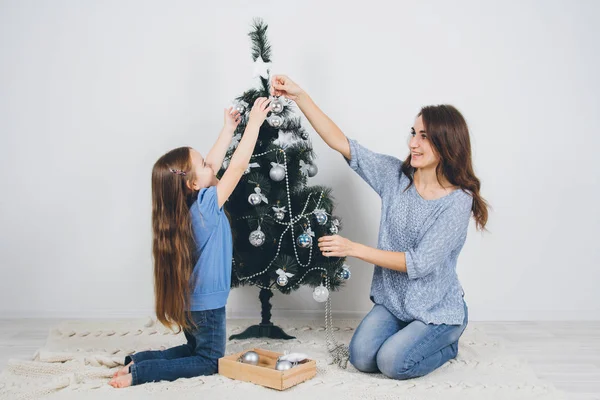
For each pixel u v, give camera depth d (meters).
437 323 1.84
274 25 2.49
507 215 2.54
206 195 1.72
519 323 2.52
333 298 2.58
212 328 1.78
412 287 1.86
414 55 2.50
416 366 1.77
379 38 2.49
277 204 2.00
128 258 2.57
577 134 2.51
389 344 1.79
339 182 2.53
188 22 2.51
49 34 2.52
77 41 2.52
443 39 2.49
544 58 2.49
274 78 1.95
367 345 1.84
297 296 2.57
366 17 2.49
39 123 2.54
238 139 2.05
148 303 2.59
